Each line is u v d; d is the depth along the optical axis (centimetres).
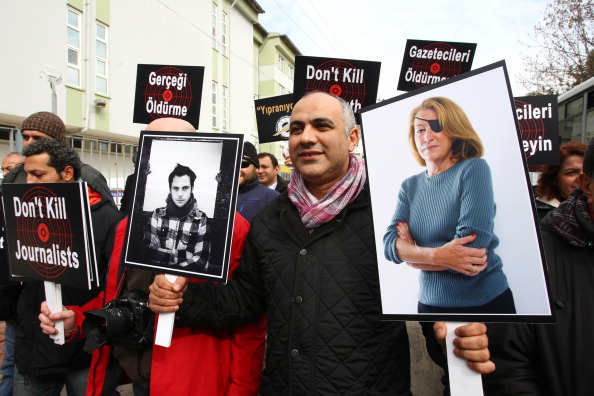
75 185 152
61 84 851
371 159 117
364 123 118
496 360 112
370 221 134
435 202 108
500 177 101
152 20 1134
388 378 126
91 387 162
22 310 185
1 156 630
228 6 1608
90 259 153
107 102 977
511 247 100
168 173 148
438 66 371
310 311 129
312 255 135
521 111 294
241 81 1736
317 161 134
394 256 112
